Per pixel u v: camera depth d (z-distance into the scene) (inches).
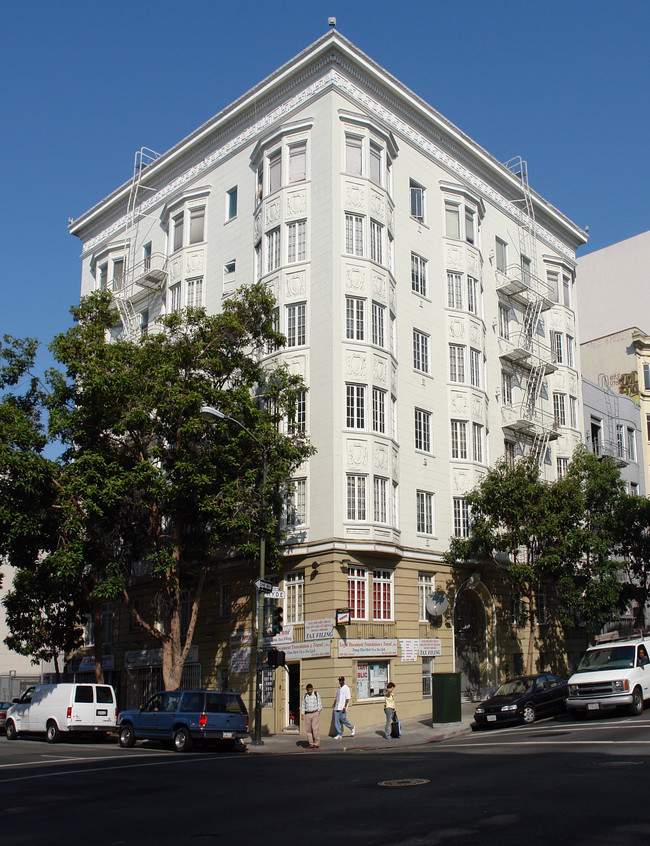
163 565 1031.6
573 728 811.4
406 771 558.9
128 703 1439.5
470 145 1524.4
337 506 1118.4
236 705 887.1
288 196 1270.9
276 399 1102.4
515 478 1195.9
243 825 388.2
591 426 1889.8
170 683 1048.8
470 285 1451.8
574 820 355.6
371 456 1157.7
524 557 1438.2
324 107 1274.6
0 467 944.3
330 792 479.2
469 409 1368.1
